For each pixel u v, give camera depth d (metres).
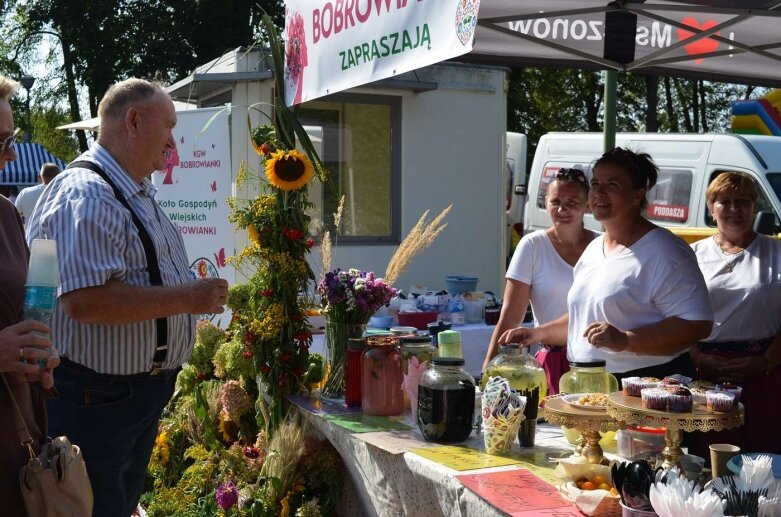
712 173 8.45
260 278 3.55
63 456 2.08
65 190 2.72
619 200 2.78
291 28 3.51
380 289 3.30
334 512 3.21
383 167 7.23
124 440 2.88
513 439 2.45
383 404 3.04
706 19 3.82
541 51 4.23
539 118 20.53
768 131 8.87
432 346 3.16
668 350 2.66
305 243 3.54
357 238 7.14
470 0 2.21
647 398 2.08
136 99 2.87
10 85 2.08
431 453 2.46
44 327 1.99
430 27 2.43
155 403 2.96
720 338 3.56
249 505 3.29
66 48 20.47
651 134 9.18
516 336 3.23
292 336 3.48
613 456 2.38
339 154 7.07
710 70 4.36
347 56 2.98
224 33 18.66
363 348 3.18
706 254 3.71
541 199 10.56
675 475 1.79
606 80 4.60
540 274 3.60
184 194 6.02
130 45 19.16
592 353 2.87
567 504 1.99
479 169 7.55
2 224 2.19
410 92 7.24
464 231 7.50
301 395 3.48
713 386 2.26
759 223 7.68
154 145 2.90
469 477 2.20
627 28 3.70
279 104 3.57
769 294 3.50
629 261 2.77
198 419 4.02
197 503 3.75
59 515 2.02
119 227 2.74
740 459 2.00
